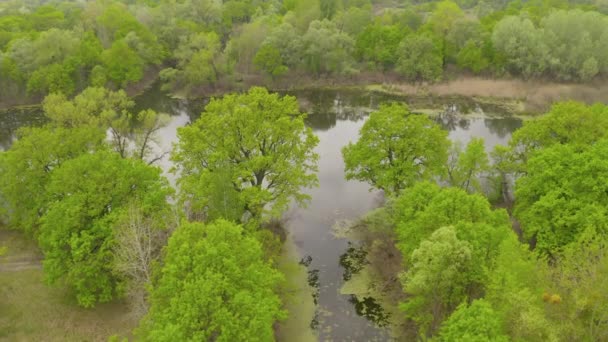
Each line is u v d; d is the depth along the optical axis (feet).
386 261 143.23
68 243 117.60
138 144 200.44
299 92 334.03
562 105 161.79
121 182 125.80
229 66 332.80
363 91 331.77
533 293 87.71
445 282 96.17
